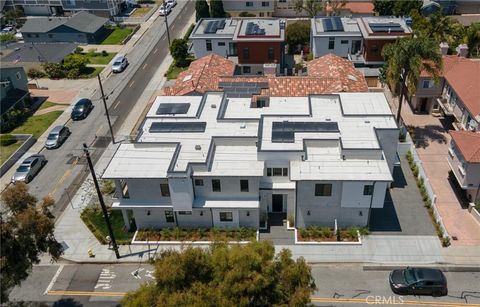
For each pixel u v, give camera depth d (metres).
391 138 43.78
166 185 40.91
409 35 65.38
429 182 47.22
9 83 65.25
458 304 35.00
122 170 41.00
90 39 89.25
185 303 24.42
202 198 41.97
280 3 96.62
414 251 39.59
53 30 88.19
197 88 55.66
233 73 63.22
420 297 35.72
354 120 45.75
